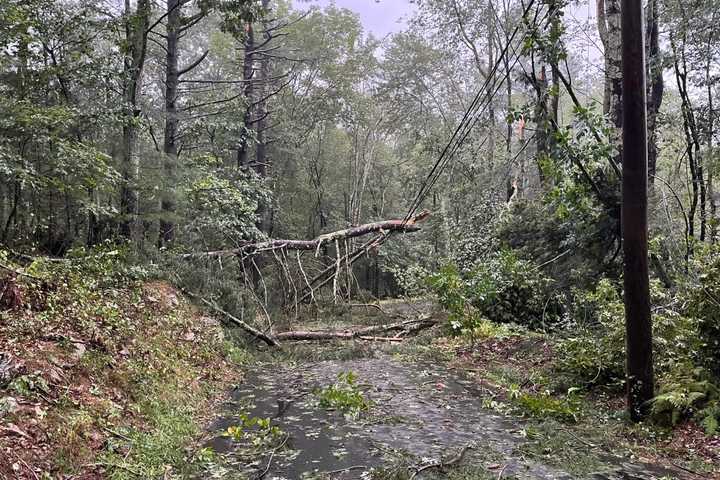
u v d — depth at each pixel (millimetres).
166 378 6008
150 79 19297
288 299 13141
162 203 9977
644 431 5090
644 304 5332
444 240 16906
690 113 10852
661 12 11094
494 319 11086
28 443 3508
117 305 6672
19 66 7934
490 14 19953
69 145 6902
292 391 7199
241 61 19812
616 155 8047
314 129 28594
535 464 4508
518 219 11844
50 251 8031
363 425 5660
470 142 18672
